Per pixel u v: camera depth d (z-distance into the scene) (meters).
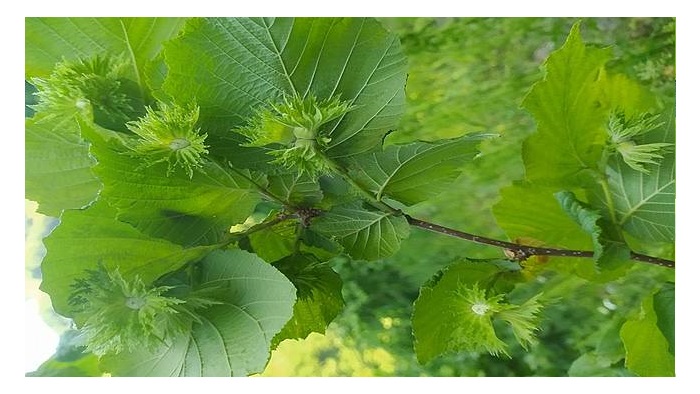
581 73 0.34
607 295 0.72
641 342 0.35
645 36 0.81
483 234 0.86
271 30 0.28
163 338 0.28
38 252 0.54
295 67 0.28
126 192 0.28
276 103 0.28
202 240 0.30
